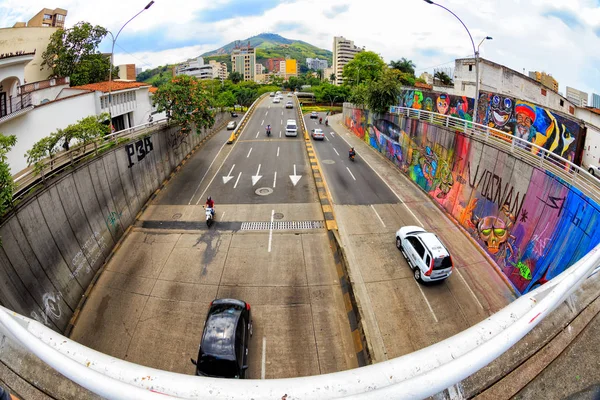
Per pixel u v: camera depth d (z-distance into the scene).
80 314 13.09
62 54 35.12
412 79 65.50
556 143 16.09
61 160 14.88
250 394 1.76
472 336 2.18
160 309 13.09
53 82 28.44
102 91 27.42
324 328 12.24
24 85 24.22
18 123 20.00
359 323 11.86
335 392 1.77
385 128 31.78
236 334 10.52
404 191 23.50
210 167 28.19
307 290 13.94
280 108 65.88
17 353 2.52
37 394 2.24
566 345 2.55
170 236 17.69
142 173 21.22
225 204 21.16
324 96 83.69
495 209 16.16
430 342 11.74
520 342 2.56
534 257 13.42
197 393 1.79
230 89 95.56
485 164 17.12
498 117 20.02
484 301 13.52
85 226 14.96
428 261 13.70
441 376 1.78
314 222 19.02
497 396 2.16
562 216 12.34
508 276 14.67
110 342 11.87
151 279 14.62
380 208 20.77
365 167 28.77
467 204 18.36
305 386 1.82
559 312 2.83
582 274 2.73
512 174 15.22
